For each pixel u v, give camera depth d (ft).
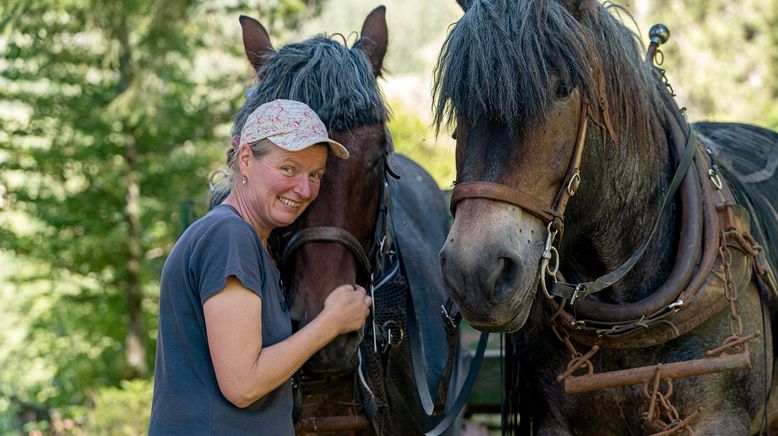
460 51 8.75
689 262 9.76
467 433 19.69
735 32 57.26
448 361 11.25
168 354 8.49
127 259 36.40
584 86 8.82
